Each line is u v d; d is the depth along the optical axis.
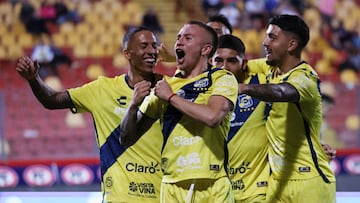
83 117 28.84
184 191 10.53
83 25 36.41
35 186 25.08
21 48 35.38
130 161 12.09
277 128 12.27
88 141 28.53
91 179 24.95
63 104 12.38
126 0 37.41
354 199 22.33
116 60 34.66
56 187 25.08
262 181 12.61
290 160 12.28
